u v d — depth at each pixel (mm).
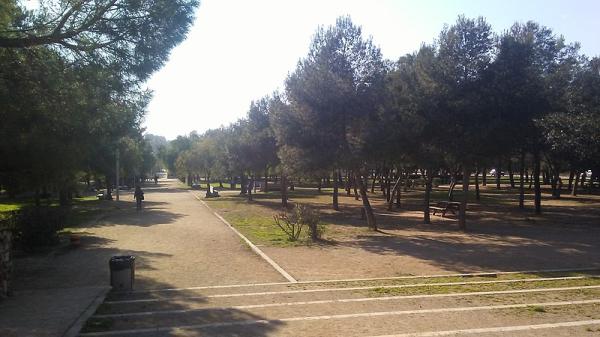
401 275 11828
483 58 20984
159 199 45969
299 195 52562
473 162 21438
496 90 20375
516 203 38562
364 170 26906
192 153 71812
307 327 6613
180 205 38062
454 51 21219
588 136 22891
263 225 23875
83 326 6633
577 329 6414
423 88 21438
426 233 21359
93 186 70938
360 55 21781
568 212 30891
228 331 6457
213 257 14297
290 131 22250
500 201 40906
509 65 20734
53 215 15891
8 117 11188
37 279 10906
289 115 22438
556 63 27500
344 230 22484
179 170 82812
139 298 8859
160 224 24031
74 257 14047
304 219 18828
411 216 29656
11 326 6535
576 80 26719
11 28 9539
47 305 7812
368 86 21391
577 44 28703
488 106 20391
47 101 10516
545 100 21172
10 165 14219
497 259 14414
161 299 8727
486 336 6125
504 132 20406
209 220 26328
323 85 21125
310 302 8305
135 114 13062
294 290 9617
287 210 33219
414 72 22875
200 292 9484
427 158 23109
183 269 12297
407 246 17188
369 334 6246
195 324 6840
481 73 20953
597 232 21219
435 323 6785
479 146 20531
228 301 8531
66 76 10039
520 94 20438
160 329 6551
